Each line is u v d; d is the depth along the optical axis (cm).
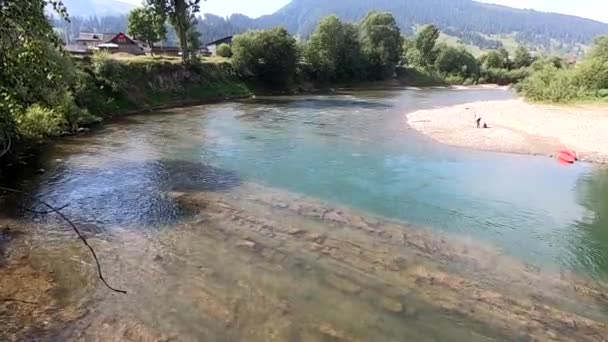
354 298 1085
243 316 997
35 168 2139
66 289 1088
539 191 2014
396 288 1139
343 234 1473
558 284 1201
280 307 1036
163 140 2905
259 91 6391
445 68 10812
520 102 5509
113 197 1769
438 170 2306
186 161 2378
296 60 6981
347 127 3575
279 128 3475
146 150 2606
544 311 1062
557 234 1548
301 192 1906
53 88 2842
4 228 1427
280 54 6612
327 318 998
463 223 1622
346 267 1241
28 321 956
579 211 1777
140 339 912
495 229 1577
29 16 1159
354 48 8788
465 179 2161
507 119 3969
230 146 2775
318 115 4269
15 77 1339
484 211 1748
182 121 3706
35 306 1012
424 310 1045
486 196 1922
